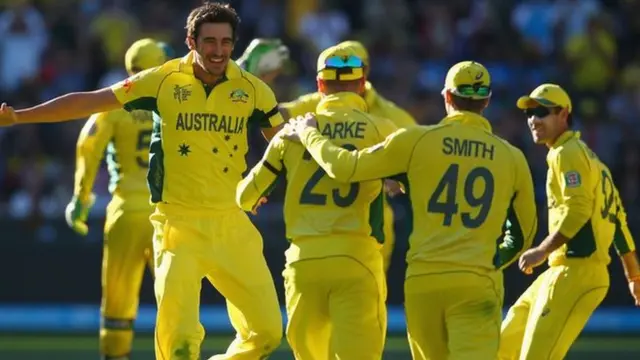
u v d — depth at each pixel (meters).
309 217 26.89
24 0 63.78
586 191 29.11
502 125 58.38
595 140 59.94
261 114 28.47
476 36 64.88
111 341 36.22
